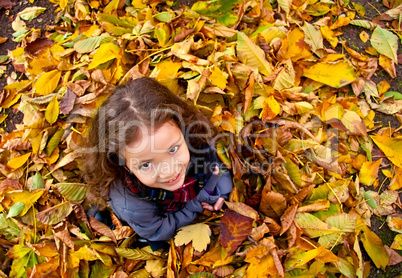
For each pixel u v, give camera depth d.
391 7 2.00
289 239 1.33
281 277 1.25
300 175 1.40
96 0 1.80
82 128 1.47
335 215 1.38
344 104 1.60
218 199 1.46
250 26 1.74
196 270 1.32
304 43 1.60
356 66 1.74
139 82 1.18
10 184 1.47
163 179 1.12
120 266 1.39
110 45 1.48
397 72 1.81
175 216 1.43
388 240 1.50
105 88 1.42
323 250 1.27
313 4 1.90
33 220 1.44
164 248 1.43
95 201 1.48
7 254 1.38
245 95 1.39
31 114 1.53
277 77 1.50
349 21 1.87
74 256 1.32
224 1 1.61
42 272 1.30
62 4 1.83
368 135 1.64
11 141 1.54
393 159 1.58
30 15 1.92
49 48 1.65
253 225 1.36
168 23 1.53
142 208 1.29
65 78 1.54
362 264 1.39
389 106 1.70
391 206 1.54
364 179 1.54
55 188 1.47
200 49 1.51
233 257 1.31
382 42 1.82
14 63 1.74
